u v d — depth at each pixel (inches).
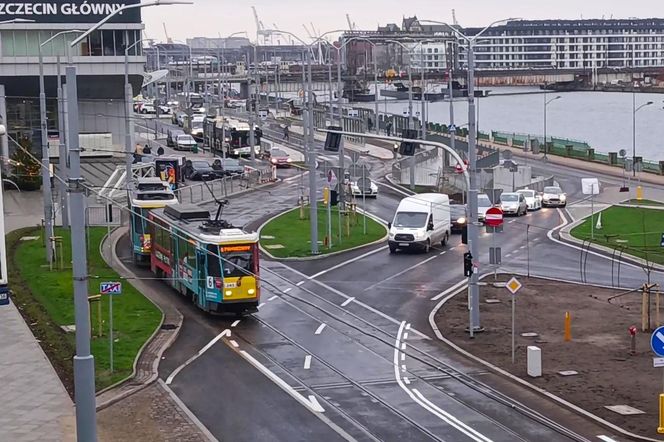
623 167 4343.0
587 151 4815.5
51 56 4079.7
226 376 1337.4
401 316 1704.0
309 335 1572.3
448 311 1734.7
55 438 1067.9
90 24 4128.9
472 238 1569.9
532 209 3176.7
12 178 3464.6
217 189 3516.2
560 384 1273.4
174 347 1496.1
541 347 1472.7
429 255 2347.4
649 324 1593.3
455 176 3489.2
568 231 2706.7
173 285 1925.4
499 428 1098.7
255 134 4562.0
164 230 1927.9
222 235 1696.6
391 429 1099.9
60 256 2134.6
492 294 1884.8
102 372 1334.9
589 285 1973.4
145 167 3464.6
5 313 1695.4
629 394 1224.2
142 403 1212.5
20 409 1175.6
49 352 1438.2
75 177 924.6
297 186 3636.8
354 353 1459.2
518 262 2256.4
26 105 4151.1
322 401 1214.9
